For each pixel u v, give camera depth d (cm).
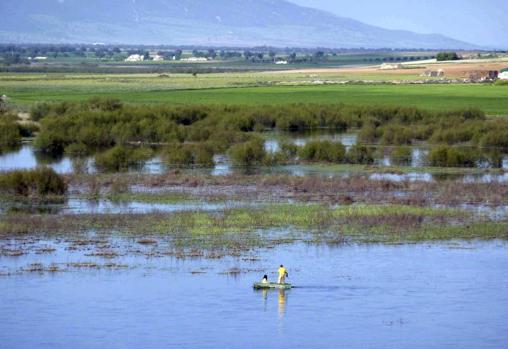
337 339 13300
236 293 15138
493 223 19738
